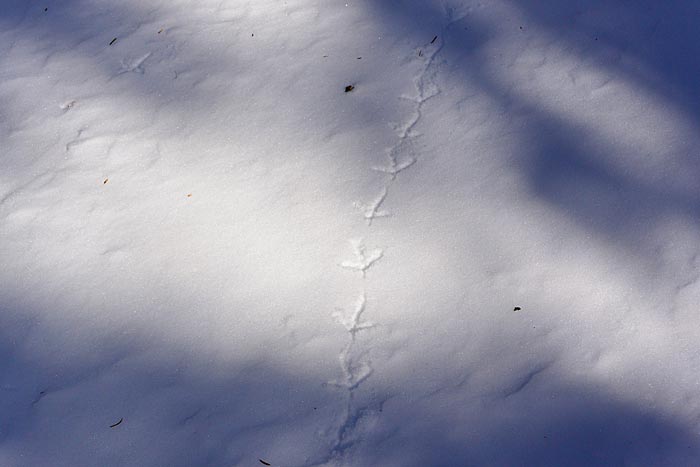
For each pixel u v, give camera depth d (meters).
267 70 2.48
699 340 1.69
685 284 1.79
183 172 2.18
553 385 1.65
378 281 1.87
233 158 2.21
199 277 1.91
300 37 2.59
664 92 2.24
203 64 2.53
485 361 1.70
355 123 2.28
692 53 2.34
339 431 1.61
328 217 2.03
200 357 1.75
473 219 1.99
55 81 2.53
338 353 1.74
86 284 1.92
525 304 1.79
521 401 1.63
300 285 1.88
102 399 1.69
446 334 1.76
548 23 2.53
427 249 1.93
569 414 1.60
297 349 1.76
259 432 1.62
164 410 1.66
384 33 2.57
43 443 1.63
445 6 2.65
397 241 1.96
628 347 1.70
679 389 1.62
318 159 2.19
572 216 1.96
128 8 2.80
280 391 1.68
